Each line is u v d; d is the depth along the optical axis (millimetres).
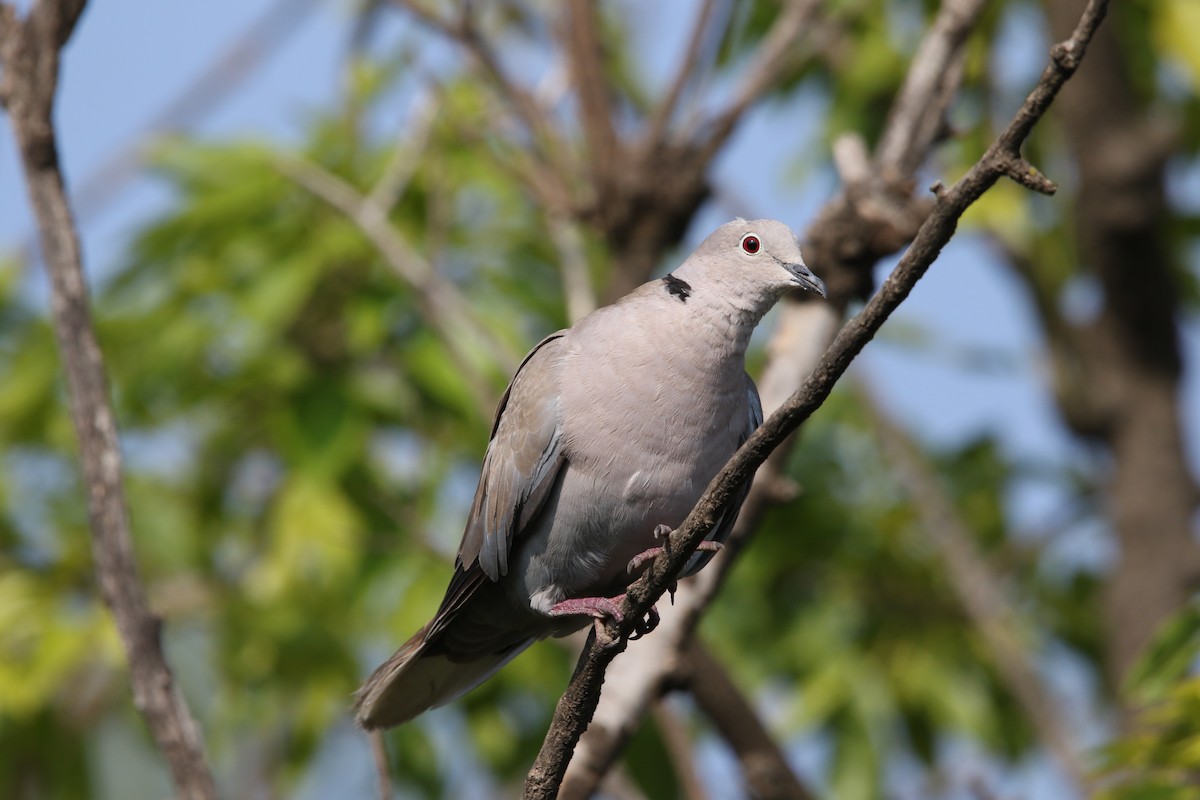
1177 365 12156
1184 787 6984
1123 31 11539
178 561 11508
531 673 11297
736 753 8953
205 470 11758
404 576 11031
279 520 10812
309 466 10578
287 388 10836
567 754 6395
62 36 7582
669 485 7531
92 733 11242
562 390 7637
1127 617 11438
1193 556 11406
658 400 7469
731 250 7777
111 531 7188
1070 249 13094
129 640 7051
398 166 10492
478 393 9984
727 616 11898
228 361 11016
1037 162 12938
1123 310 12039
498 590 8242
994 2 11578
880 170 9336
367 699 7918
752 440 5676
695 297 7699
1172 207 12891
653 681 8125
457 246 11445
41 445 11305
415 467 11227
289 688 11148
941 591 11938
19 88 7523
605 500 7582
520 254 11602
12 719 10883
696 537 5914
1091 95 11672
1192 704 7016
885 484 12320
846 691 11594
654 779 11258
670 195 10281
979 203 12195
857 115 12984
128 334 10922
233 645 11086
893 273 5191
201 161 11148
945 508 11555
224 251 11031
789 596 12109
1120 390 12047
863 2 12062
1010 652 11102
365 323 10578
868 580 12016
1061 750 10711
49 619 10875
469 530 8188
